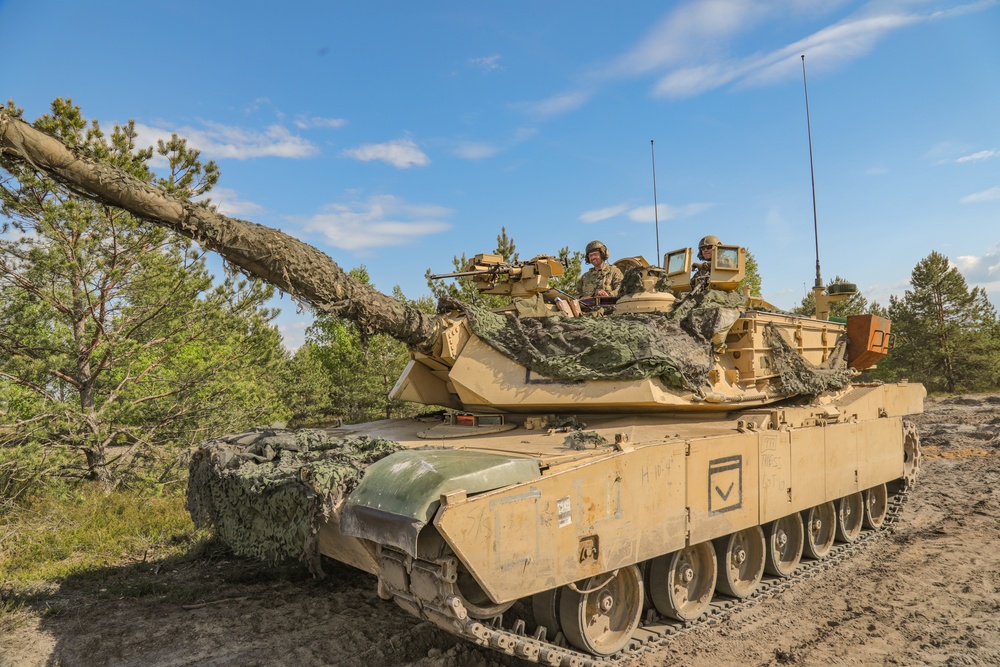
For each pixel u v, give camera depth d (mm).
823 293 11305
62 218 11586
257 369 16625
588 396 7176
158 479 13336
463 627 4844
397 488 4977
